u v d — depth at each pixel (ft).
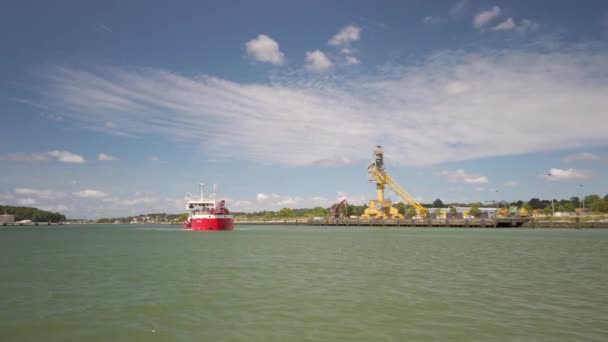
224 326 64.49
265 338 58.39
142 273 121.70
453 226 579.48
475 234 363.15
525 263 140.05
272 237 331.77
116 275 118.21
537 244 229.25
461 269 125.29
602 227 477.36
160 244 257.75
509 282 101.19
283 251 194.80
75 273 123.13
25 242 299.58
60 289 96.43
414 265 136.05
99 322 67.72
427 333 59.67
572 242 244.42
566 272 118.21
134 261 155.33
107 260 160.04
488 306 75.41
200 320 68.03
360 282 102.42
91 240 321.52
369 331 60.95
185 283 102.73
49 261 158.10
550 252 180.14
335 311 72.64
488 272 118.62
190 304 79.10
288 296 85.66
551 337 57.26
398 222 625.82
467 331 60.29
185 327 64.28
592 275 112.27
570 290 90.33
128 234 451.12
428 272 119.24
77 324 66.69
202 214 465.06
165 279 109.60
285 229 571.28
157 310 74.74
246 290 92.73
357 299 82.23
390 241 268.21
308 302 79.82
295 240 286.66
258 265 138.72
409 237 319.27
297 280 106.11
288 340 57.36
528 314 69.51
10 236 417.28
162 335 60.54
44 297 87.45
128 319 69.26
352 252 186.70
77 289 96.22
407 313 70.79
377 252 185.88
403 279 106.52
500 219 536.01
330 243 252.42
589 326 62.39
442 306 75.61
